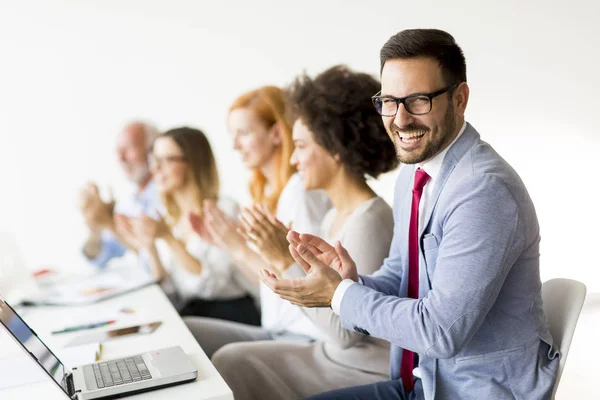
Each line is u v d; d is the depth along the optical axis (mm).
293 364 2521
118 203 2498
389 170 2586
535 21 2785
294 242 1706
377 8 2633
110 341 1754
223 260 2584
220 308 2574
